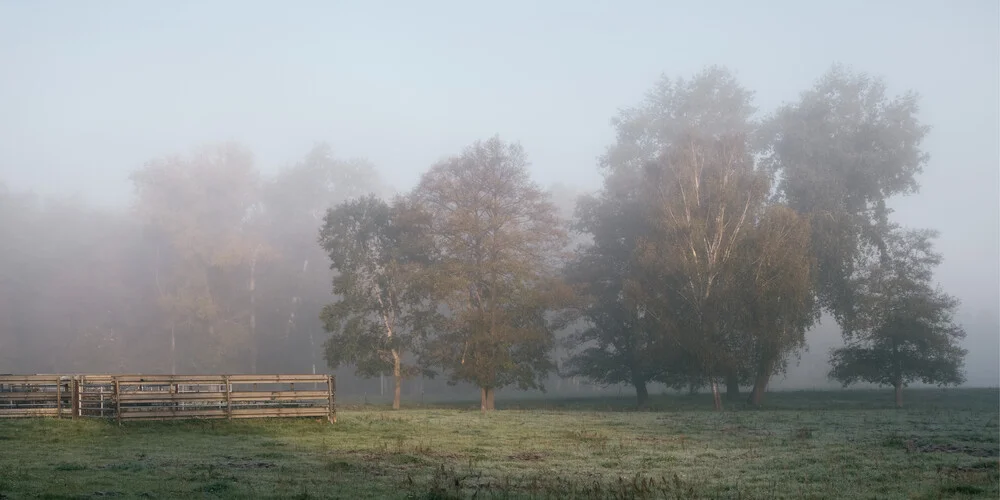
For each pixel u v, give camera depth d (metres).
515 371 53.16
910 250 60.16
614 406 59.09
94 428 23.59
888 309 57.94
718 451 22.80
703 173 56.75
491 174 54.34
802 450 23.25
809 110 61.78
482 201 54.56
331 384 29.06
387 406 56.16
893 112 61.44
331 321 55.59
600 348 66.31
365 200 58.19
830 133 61.22
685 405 59.03
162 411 25.53
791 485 16.55
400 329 60.47
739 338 53.97
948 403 59.03
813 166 60.59
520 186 55.16
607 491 15.12
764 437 27.33
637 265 59.06
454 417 35.81
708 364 51.69
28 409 24.61
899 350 58.38
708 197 55.38
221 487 14.43
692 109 67.81
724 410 51.16
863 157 59.62
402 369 56.00
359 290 55.94
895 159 60.22
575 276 65.56
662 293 55.19
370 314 62.47
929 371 56.25
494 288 53.47
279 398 28.00
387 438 25.20
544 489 15.22
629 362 63.84
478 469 18.47
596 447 23.55
